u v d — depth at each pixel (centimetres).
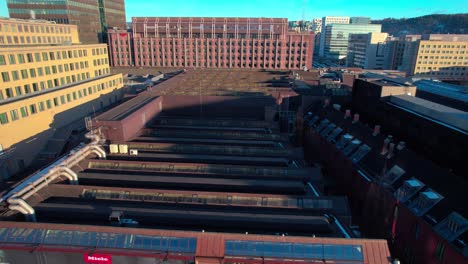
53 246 3139
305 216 3581
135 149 5578
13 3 15462
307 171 4731
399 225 3909
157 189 4162
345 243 3056
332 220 3650
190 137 6400
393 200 4025
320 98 8356
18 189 3728
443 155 4153
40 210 3694
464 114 4181
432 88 7488
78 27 17525
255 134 6372
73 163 4684
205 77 12475
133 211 3628
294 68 18825
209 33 18900
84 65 10719
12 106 7081
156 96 8319
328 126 6806
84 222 3628
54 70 9100
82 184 4434
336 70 14838
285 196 3928
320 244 3055
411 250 3694
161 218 3569
